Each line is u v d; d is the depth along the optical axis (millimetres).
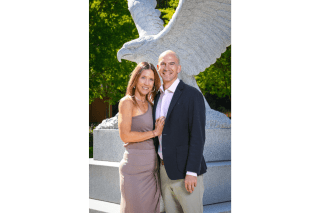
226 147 4203
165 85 2705
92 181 4266
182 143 2576
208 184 3604
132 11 4688
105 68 8062
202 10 3848
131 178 2740
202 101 2605
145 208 2732
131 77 2768
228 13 3850
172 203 2695
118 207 3777
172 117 2578
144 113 2770
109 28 8016
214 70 6992
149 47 4242
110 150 4430
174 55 2670
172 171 2562
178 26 3996
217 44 4070
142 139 2668
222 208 3445
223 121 4258
